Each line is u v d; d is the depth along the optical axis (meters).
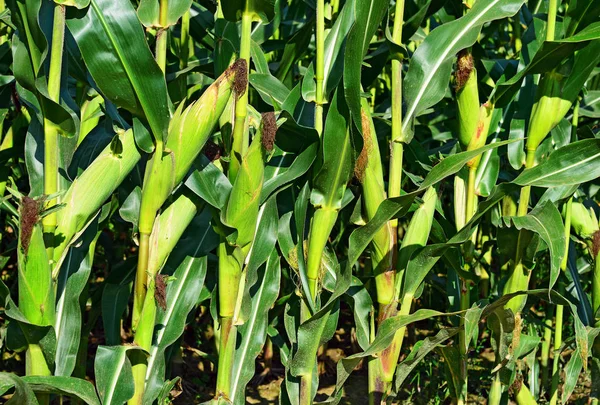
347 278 3.30
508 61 4.23
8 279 5.87
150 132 2.86
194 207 3.12
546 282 4.77
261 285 3.69
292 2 5.27
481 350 5.98
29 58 2.77
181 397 5.26
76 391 2.87
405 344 6.05
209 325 5.80
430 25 5.51
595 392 4.27
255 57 3.91
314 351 3.49
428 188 3.52
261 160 3.00
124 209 3.11
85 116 3.74
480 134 3.46
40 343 2.91
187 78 4.49
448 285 4.18
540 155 3.78
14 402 2.70
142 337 3.05
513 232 3.60
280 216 3.72
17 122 4.18
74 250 3.29
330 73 3.30
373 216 3.27
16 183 4.92
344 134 3.07
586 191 4.89
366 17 2.82
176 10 2.84
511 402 5.21
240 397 3.54
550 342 5.16
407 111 3.33
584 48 3.39
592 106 4.56
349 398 5.35
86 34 2.67
